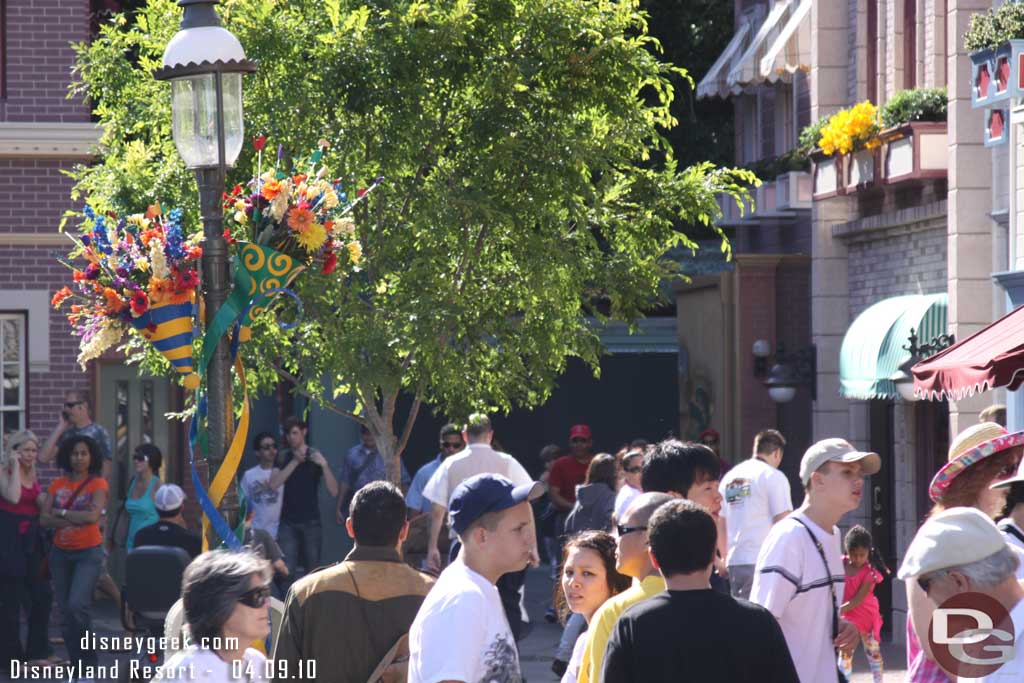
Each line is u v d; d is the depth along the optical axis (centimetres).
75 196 1995
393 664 836
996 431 950
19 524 1838
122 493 2600
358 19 1828
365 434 2388
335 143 1834
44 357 2442
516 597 1639
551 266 1873
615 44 1883
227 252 1141
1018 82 1697
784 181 2742
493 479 747
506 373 2003
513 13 1870
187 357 1138
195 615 649
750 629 677
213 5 1148
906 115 2245
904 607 2227
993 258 1995
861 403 2569
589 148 1886
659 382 3544
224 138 1130
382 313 1862
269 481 2334
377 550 859
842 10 2666
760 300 3019
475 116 1894
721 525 1628
